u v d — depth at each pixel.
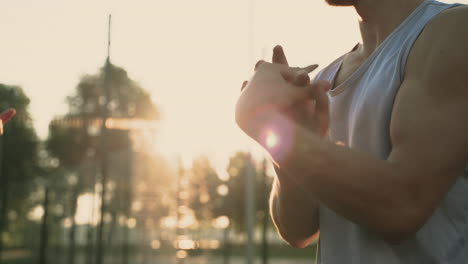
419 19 0.81
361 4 0.94
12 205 19.56
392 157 0.71
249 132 0.74
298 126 0.72
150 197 23.88
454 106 0.70
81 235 20.89
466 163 0.71
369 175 0.68
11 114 1.17
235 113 0.77
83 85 33.44
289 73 0.76
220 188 27.89
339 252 0.89
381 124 0.80
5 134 20.06
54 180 20.95
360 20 0.98
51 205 20.03
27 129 21.73
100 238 18.88
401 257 0.78
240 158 31.80
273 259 39.34
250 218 18.67
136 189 23.23
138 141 23.39
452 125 0.70
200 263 25.91
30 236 19.41
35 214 19.97
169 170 24.81
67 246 20.17
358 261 0.84
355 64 1.02
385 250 0.80
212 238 26.98
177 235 24.83
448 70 0.71
